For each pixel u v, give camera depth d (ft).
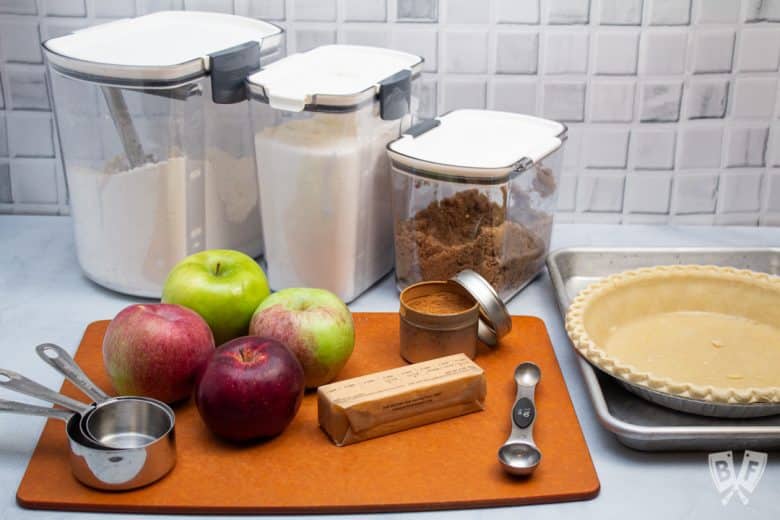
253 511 2.53
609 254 3.96
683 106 4.23
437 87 4.23
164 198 3.47
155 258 3.58
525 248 3.74
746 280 3.45
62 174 4.42
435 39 4.13
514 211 3.54
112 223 3.54
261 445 2.79
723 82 4.17
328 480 2.63
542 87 4.21
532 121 3.86
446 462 2.72
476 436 2.84
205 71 3.41
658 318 3.45
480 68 4.18
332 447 2.78
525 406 2.87
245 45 3.52
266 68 3.58
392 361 3.26
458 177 3.36
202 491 2.58
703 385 3.00
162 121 3.36
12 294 3.73
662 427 2.68
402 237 3.66
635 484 2.69
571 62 4.15
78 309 3.62
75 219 3.71
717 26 4.06
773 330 3.37
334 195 3.42
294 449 2.77
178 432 2.85
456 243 3.54
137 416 2.81
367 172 3.55
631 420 2.88
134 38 3.64
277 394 2.71
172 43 3.60
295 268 3.59
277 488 2.60
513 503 2.58
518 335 3.43
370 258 3.76
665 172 4.37
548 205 3.83
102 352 3.05
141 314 2.89
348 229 3.52
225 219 3.82
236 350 2.76
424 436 2.84
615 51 4.12
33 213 4.50
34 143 4.34
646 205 4.45
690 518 2.55
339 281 3.60
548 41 4.11
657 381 2.80
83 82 3.33
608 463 2.78
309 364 2.99
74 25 4.12
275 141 3.41
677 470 2.75
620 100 4.22
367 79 3.52
